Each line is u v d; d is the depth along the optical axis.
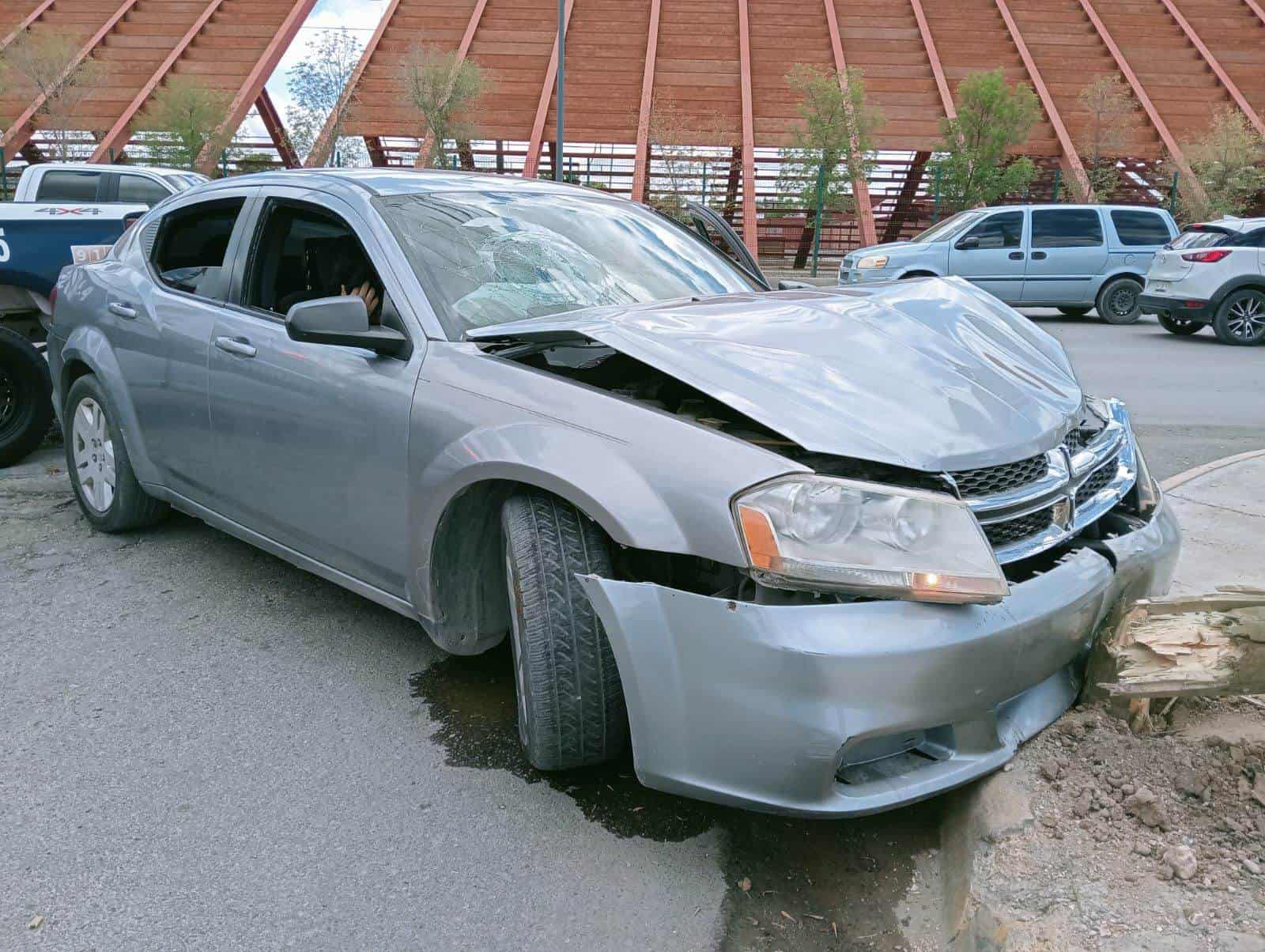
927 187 29.42
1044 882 2.08
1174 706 2.66
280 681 3.29
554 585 2.44
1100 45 38.19
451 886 2.30
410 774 2.75
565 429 2.46
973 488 2.30
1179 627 2.48
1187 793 2.31
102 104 33.09
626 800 2.63
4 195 27.39
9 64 29.73
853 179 27.48
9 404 5.87
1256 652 2.42
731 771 2.17
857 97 26.88
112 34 36.97
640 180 31.31
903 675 2.09
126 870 2.35
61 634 3.62
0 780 2.72
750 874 2.35
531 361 2.94
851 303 3.04
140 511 4.48
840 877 2.34
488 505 2.78
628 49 37.16
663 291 3.43
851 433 2.25
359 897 2.27
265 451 3.40
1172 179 29.58
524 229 3.46
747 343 2.61
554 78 35.12
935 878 2.34
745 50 35.91
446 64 29.75
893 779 2.20
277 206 3.62
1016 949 1.91
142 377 4.01
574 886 2.30
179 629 3.67
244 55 36.06
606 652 2.44
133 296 4.12
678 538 2.21
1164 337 14.64
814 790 2.11
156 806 2.61
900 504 2.15
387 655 3.48
